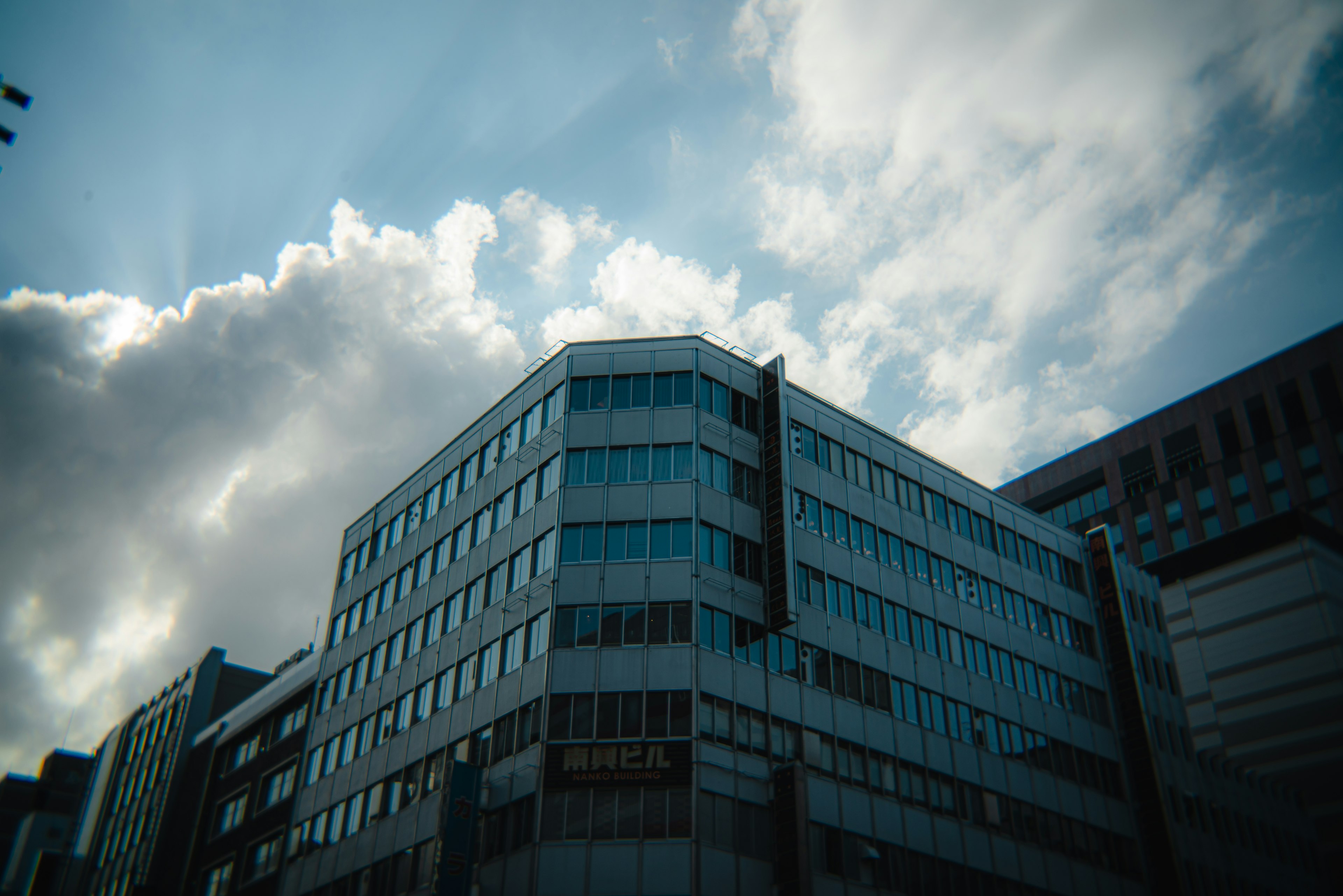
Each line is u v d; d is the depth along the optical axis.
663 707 40.06
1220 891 58.75
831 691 45.19
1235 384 116.25
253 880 61.91
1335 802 75.00
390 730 52.12
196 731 82.69
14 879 123.50
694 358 48.94
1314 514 104.50
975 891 45.59
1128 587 68.94
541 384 51.31
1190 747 65.31
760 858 38.97
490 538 50.44
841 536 49.84
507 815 40.09
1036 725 54.16
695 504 44.69
